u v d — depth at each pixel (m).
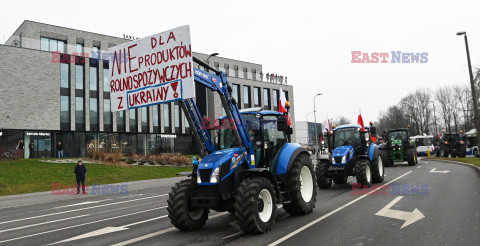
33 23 34.12
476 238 5.23
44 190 18.42
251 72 53.84
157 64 6.17
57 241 6.73
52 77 34.12
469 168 18.69
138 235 6.74
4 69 31.42
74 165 24.39
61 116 34.47
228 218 7.92
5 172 20.89
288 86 55.12
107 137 36.88
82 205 12.94
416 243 5.12
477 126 22.92
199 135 7.22
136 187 18.39
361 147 13.27
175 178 23.52
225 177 6.37
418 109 72.44
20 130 31.73
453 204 8.07
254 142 7.55
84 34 37.09
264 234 6.11
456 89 65.12
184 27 5.98
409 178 14.61
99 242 6.35
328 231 6.06
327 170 12.50
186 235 6.43
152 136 40.25
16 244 6.70
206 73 6.43
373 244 5.16
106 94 37.56
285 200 7.48
